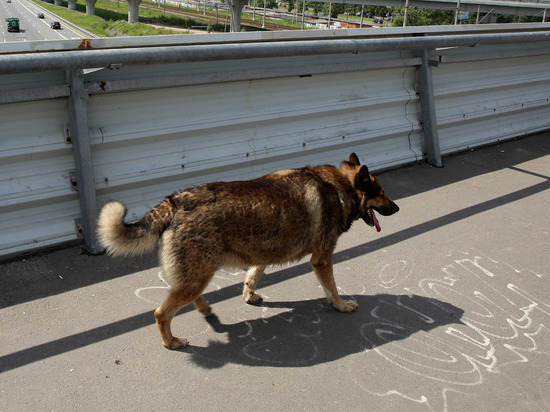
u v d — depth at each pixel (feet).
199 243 12.13
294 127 21.26
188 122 18.01
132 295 14.48
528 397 11.54
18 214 15.43
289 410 10.84
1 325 12.85
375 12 311.06
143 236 12.10
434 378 12.04
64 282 14.80
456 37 23.35
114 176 16.74
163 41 16.06
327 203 14.07
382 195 15.48
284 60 19.89
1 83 14.19
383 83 23.84
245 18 286.66
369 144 23.88
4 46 13.70
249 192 12.85
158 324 12.34
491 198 22.24
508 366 12.53
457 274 16.52
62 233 16.14
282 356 12.57
